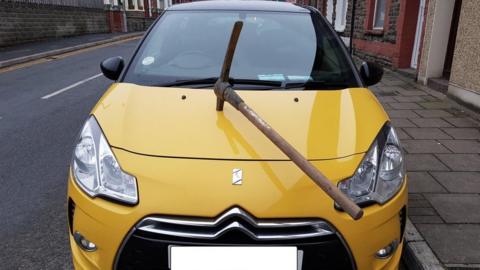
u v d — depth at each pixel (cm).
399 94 704
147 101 246
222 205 187
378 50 1012
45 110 661
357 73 299
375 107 256
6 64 1133
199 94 254
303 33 324
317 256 189
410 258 274
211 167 196
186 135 214
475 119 557
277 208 188
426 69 757
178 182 192
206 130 217
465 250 274
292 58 300
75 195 210
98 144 215
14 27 1566
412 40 881
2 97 754
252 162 199
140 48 312
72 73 1023
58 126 575
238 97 220
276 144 194
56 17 1939
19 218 332
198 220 187
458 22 691
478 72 574
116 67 316
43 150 481
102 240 196
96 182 204
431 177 380
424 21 782
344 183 198
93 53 1482
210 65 290
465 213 318
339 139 216
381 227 199
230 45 221
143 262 191
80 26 2238
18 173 416
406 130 514
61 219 331
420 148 451
